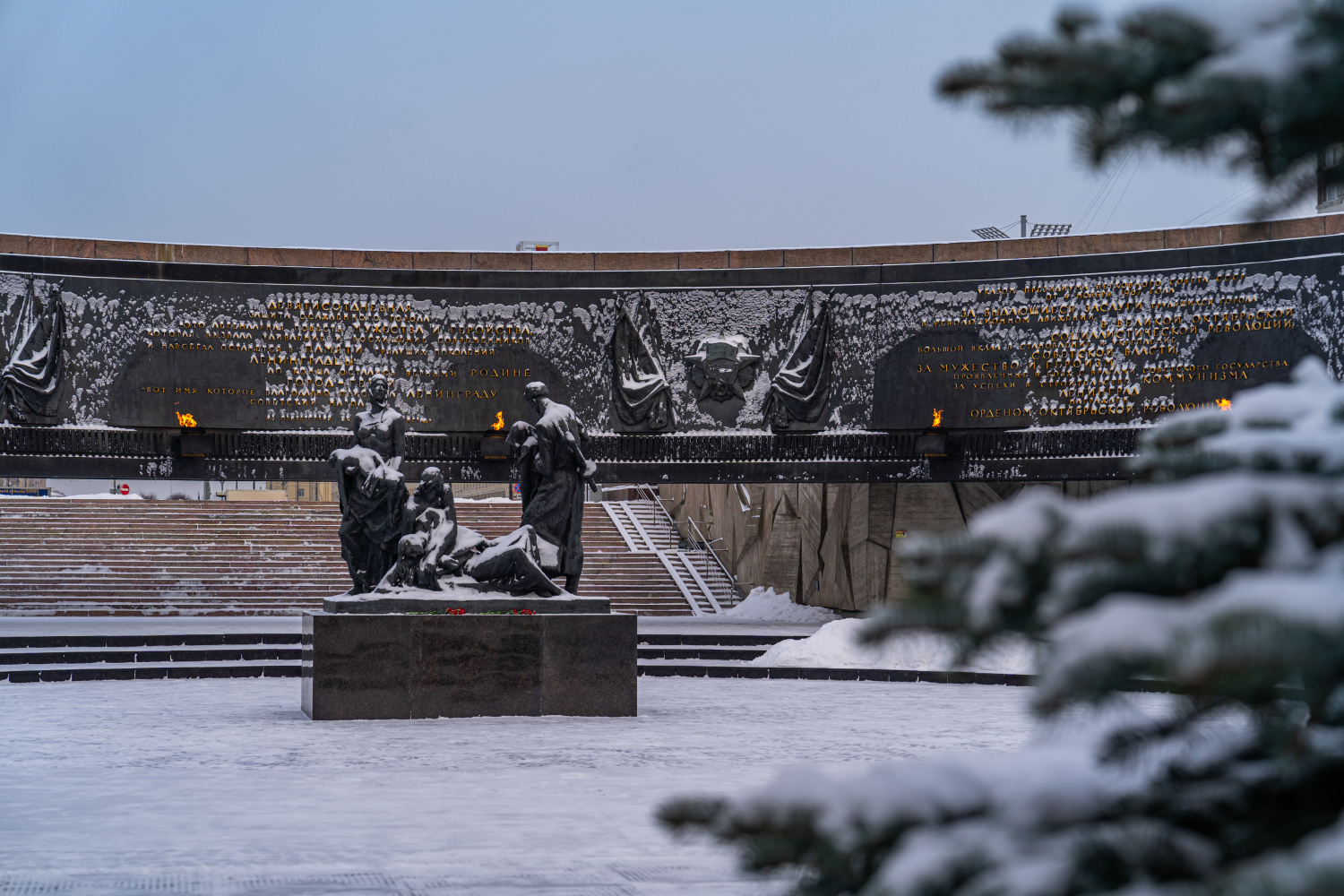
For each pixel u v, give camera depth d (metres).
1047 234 48.19
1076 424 25.69
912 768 1.98
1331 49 1.60
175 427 25.97
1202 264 25.00
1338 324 23.97
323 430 26.55
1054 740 2.02
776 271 27.12
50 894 6.64
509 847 7.92
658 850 7.84
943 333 26.48
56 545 31.56
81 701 17.03
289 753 12.16
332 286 26.67
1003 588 1.73
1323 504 1.60
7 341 25.33
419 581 15.56
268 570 31.78
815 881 2.05
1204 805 1.82
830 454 26.84
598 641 15.42
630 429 27.05
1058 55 1.77
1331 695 1.56
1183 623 1.42
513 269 27.20
